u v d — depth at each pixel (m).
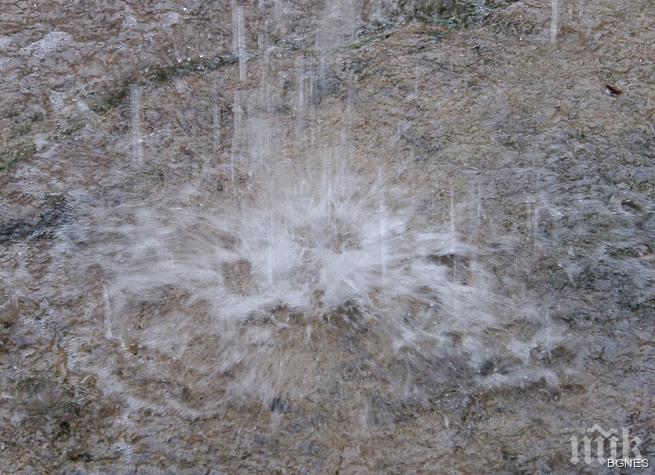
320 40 2.21
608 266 1.73
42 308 1.72
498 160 1.92
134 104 2.08
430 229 1.82
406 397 1.57
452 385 1.58
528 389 1.57
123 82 2.12
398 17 2.25
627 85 2.05
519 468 1.46
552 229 1.80
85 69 2.13
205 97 2.09
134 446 1.51
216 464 1.49
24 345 1.66
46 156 1.98
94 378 1.61
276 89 2.11
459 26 2.22
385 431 1.52
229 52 2.19
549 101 2.02
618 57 2.11
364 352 1.64
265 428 1.53
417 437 1.51
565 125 1.97
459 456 1.48
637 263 1.74
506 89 2.05
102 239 1.83
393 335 1.66
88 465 1.49
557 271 1.73
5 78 2.10
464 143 1.95
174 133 2.02
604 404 1.54
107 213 1.88
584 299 1.69
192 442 1.52
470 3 2.25
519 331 1.65
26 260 1.80
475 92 2.05
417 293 1.73
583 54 2.12
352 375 1.60
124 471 1.48
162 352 1.65
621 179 1.87
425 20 2.24
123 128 2.03
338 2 2.27
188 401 1.58
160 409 1.56
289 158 1.96
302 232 1.84
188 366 1.63
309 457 1.49
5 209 1.88
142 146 2.00
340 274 1.77
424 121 2.00
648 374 1.57
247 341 1.66
